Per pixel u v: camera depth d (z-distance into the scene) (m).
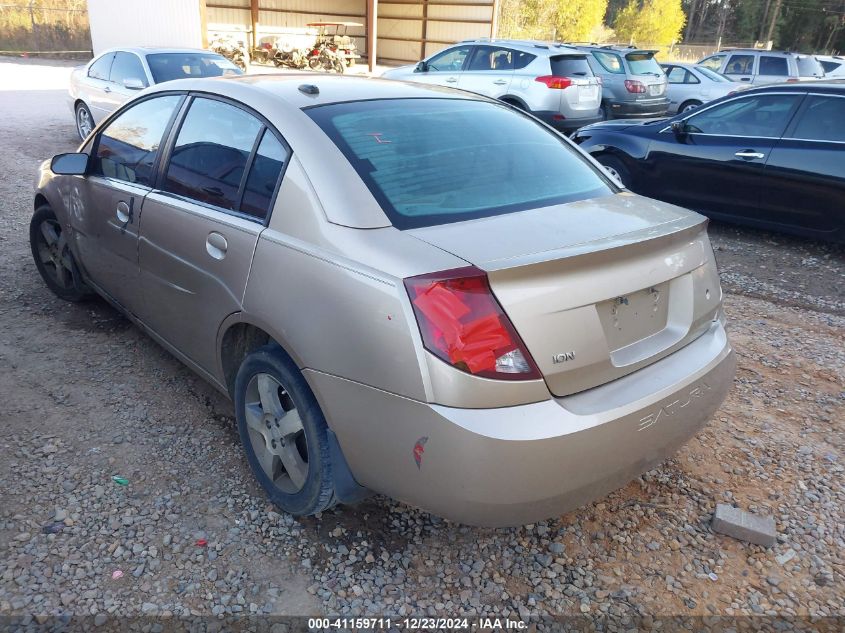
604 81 13.83
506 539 2.68
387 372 2.09
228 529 2.64
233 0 23.33
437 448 2.03
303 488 2.54
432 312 2.00
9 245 5.74
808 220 6.50
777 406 3.76
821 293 5.63
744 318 5.04
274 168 2.62
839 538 2.77
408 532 2.69
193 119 3.19
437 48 25.38
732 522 2.74
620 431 2.18
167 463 3.02
